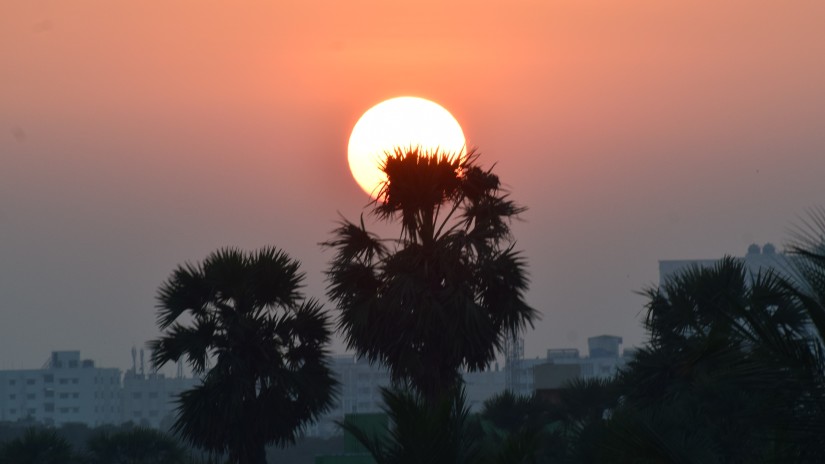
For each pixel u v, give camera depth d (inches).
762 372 1482.5
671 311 2859.3
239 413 3747.5
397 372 3774.6
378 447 2030.0
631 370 3262.8
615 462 1717.5
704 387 2431.1
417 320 3737.7
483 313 3801.7
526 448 2058.3
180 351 3833.7
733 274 2775.6
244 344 3848.4
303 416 3932.1
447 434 1996.8
